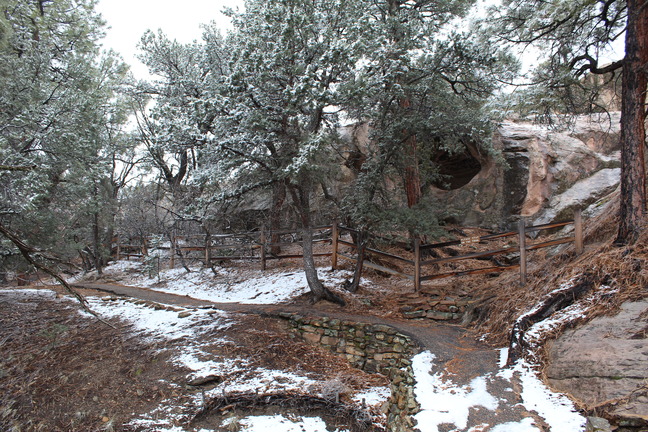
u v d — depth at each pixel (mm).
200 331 7469
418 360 5664
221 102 7008
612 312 4621
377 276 10883
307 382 5734
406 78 9266
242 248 14031
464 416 3781
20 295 11109
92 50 11828
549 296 5535
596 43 7582
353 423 4777
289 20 6785
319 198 13578
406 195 12133
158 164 16125
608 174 13688
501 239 13039
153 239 13281
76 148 8914
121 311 9203
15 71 8406
